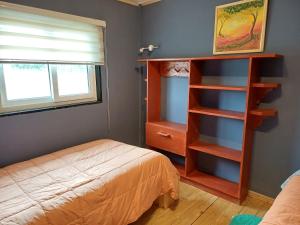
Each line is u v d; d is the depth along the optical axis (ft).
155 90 9.09
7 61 5.88
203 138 8.31
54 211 4.08
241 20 6.70
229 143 7.66
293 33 5.88
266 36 6.33
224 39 7.14
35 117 6.66
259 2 6.27
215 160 8.16
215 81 7.61
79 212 4.39
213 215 6.43
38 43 6.43
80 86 8.10
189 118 7.65
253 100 6.44
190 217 6.35
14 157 6.33
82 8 7.41
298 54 5.87
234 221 5.89
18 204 4.15
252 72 5.99
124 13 8.87
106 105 8.82
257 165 7.12
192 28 7.93
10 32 5.85
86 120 8.14
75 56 7.41
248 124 6.40
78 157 6.33
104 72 8.56
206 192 7.63
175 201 7.11
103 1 8.04
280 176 6.70
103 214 4.79
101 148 7.05
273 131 6.61
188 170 8.20
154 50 9.29
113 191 5.04
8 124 6.12
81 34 7.48
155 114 9.30
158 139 8.68
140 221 6.18
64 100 7.53
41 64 6.89
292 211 3.65
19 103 6.48
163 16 8.75
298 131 6.16
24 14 6.07
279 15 6.03
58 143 7.35
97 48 8.07
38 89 6.95
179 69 8.55
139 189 5.65
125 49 9.20
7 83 6.25
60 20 6.85
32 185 4.83
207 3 7.39
